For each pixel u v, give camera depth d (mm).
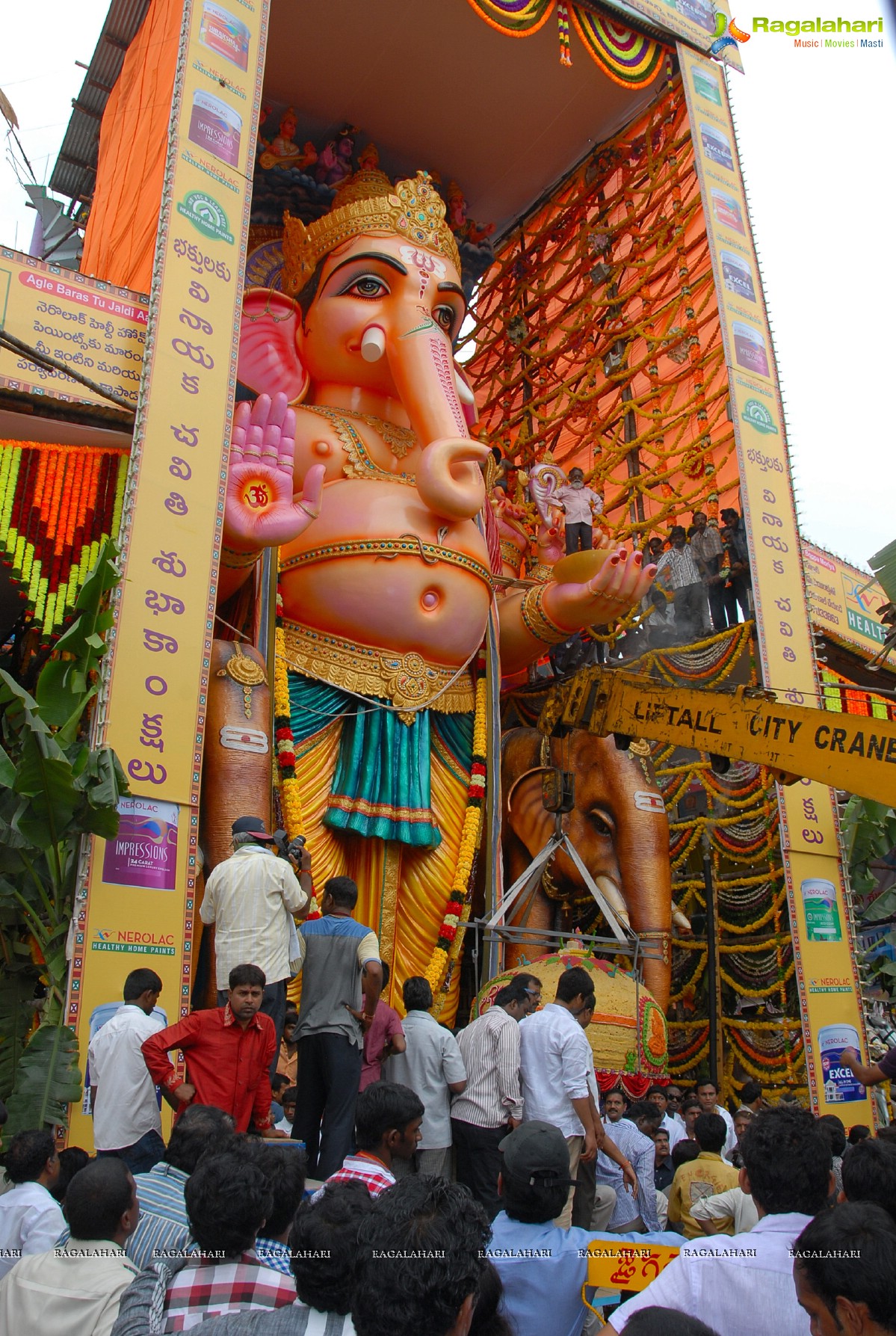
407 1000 6484
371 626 12383
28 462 10211
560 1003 6234
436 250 14180
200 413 10242
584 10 15672
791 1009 13500
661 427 16891
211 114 11289
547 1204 3609
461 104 17859
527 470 19375
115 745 8898
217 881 6645
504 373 20547
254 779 10773
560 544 15180
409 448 13656
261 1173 3268
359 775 12375
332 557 12383
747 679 14375
